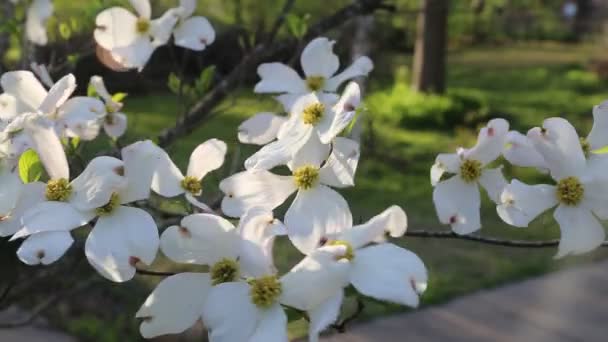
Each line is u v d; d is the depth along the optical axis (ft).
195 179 1.91
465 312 6.98
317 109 1.91
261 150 1.91
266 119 2.22
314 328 1.62
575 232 1.92
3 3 3.57
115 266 1.72
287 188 1.86
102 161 1.77
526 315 7.00
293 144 1.89
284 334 1.63
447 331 6.61
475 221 1.94
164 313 1.72
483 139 1.94
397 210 1.75
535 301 7.29
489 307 7.11
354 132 2.03
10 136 1.85
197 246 1.73
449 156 1.96
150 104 10.48
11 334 6.07
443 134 14.35
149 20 2.56
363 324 6.60
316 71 2.38
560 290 7.53
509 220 1.93
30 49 3.29
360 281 1.66
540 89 18.81
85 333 6.02
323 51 2.39
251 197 1.87
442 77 16.19
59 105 2.09
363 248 1.72
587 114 15.69
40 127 1.81
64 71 3.52
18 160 1.85
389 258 1.69
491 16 25.98
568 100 17.30
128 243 1.73
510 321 6.88
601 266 8.12
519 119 15.19
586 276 7.87
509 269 7.91
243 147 3.13
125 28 2.55
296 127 1.91
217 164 1.97
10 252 2.52
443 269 7.87
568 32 30.78
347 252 1.70
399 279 1.66
